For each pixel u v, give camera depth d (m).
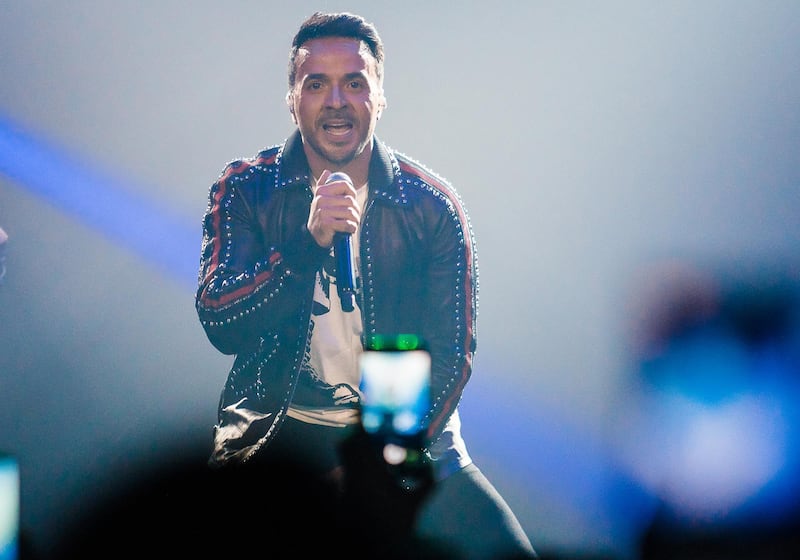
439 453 12.15
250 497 12.29
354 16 12.80
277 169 12.65
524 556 11.80
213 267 12.22
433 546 11.94
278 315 11.73
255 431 12.13
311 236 11.36
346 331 12.33
